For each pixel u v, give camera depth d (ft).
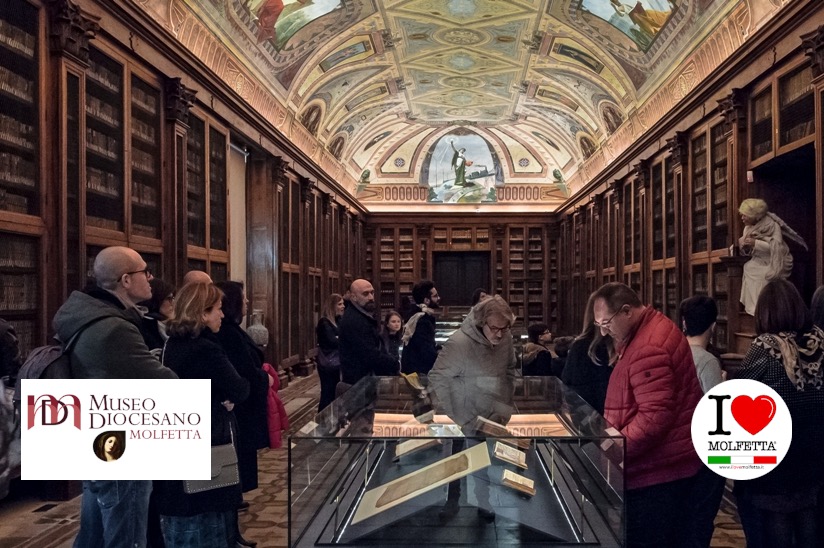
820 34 22.06
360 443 8.83
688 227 37.37
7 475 17.02
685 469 10.76
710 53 34.68
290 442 8.63
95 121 22.95
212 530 11.53
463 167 87.81
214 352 11.63
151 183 27.37
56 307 20.39
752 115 29.30
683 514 11.32
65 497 19.85
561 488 8.77
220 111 34.76
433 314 23.11
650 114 46.68
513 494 8.61
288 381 47.42
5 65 18.42
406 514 8.50
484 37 51.06
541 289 86.22
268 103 45.85
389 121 75.92
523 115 73.56
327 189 63.21
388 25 48.21
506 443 8.95
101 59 23.41
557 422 9.66
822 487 11.59
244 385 11.80
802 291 28.96
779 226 26.55
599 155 64.80
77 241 21.30
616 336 11.25
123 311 11.82
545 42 50.26
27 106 19.40
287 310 48.34
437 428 9.32
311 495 8.59
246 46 38.19
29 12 19.45
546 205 87.61
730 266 29.91
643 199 46.68
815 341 10.77
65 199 20.65
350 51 50.78
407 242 87.30
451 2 44.60
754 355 10.91
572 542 8.35
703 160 35.27
